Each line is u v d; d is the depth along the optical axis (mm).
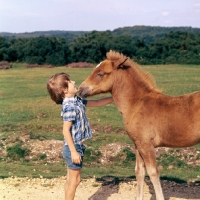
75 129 4340
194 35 52781
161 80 24344
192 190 5969
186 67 37719
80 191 5934
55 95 4402
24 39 52312
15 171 8602
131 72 5098
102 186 6188
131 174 8266
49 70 37750
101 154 9938
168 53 45625
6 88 22828
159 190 4805
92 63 47219
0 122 13078
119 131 11898
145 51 46188
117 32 143875
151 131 4859
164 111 4828
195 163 9188
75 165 4336
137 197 5195
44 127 12469
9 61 46562
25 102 17297
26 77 30078
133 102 5047
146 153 4895
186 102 4797
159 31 141500
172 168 9148
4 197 5680
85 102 4984
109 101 5188
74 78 27781
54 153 10094
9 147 10328
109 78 5047
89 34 54562
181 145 4887
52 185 6270
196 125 4668
